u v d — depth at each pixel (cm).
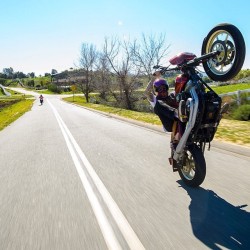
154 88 457
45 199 460
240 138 802
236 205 394
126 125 1365
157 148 794
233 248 293
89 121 1669
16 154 852
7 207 441
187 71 416
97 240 322
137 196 445
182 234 324
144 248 300
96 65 4831
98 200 439
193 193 443
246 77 5025
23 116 2647
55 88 13538
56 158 752
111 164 652
